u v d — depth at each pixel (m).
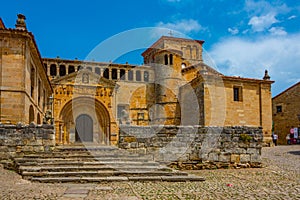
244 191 9.37
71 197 8.20
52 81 33.22
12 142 13.90
